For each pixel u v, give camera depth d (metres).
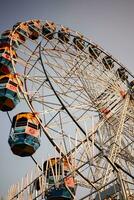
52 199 20.59
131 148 23.53
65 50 30.16
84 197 18.12
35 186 20.03
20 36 30.67
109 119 24.92
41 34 30.55
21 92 24.28
